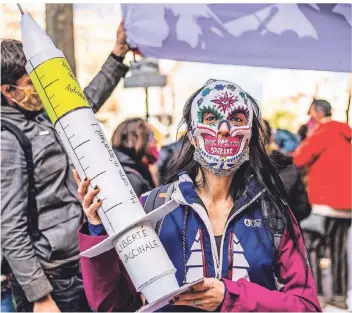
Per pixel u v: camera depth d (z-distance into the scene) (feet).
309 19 9.43
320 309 6.88
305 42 9.48
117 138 9.92
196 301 6.23
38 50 5.60
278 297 6.51
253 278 6.91
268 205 7.08
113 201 5.52
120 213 5.50
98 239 6.07
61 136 5.67
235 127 7.02
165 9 9.61
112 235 5.45
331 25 9.45
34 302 9.84
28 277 9.79
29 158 9.68
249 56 9.57
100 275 6.52
